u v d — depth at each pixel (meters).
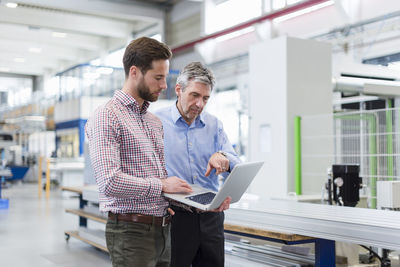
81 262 4.80
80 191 5.28
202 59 13.55
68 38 17.58
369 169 5.03
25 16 14.24
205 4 13.13
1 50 19.55
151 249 1.72
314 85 5.50
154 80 1.70
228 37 12.98
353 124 5.88
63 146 13.48
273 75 5.45
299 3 10.09
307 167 5.29
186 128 2.28
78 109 12.40
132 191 1.62
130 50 1.70
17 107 18.06
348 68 7.02
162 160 1.89
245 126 12.36
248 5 12.16
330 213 2.47
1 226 7.00
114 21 15.83
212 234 2.17
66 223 7.29
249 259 3.09
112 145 1.65
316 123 5.43
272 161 5.43
